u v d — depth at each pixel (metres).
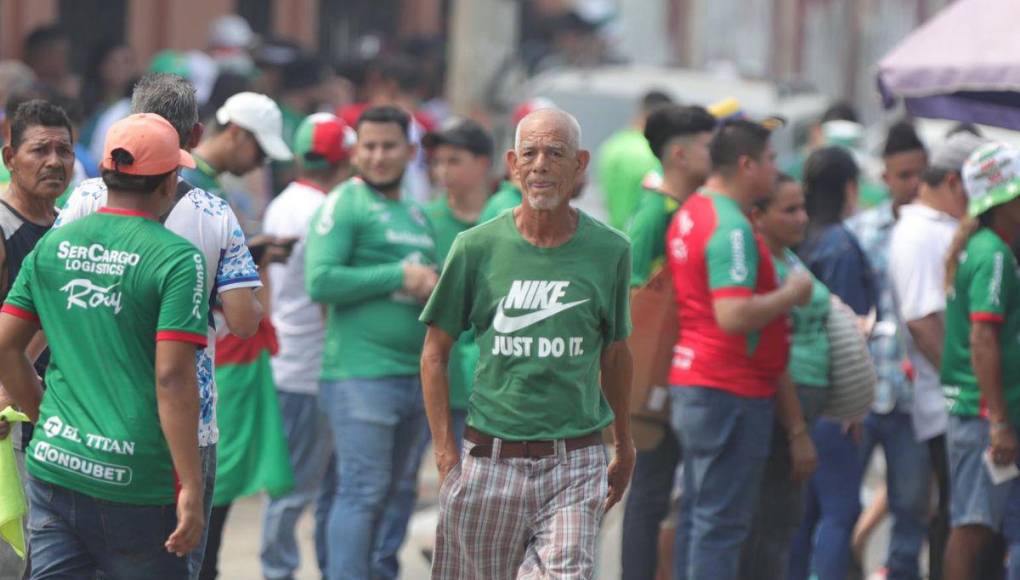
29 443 18.50
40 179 19.89
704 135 24.94
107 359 17.20
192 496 17.14
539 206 18.53
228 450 23.78
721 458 23.31
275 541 27.00
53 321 17.42
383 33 82.62
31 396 18.03
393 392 25.23
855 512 26.11
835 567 25.88
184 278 17.11
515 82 61.53
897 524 27.20
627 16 100.81
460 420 27.33
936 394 26.39
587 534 18.91
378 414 25.12
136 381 17.23
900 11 119.94
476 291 19.16
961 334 23.80
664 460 24.97
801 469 23.86
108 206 17.52
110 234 17.30
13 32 60.25
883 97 25.64
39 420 17.58
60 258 17.38
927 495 27.05
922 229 25.94
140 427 17.20
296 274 27.28
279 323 27.36
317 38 79.44
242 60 45.69
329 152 27.75
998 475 23.33
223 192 24.14
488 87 61.19
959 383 23.95
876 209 29.41
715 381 23.20
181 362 17.06
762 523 24.69
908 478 26.91
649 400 24.28
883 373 26.78
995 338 23.02
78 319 17.28
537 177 18.48
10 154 20.03
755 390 23.25
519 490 19.11
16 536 19.17
